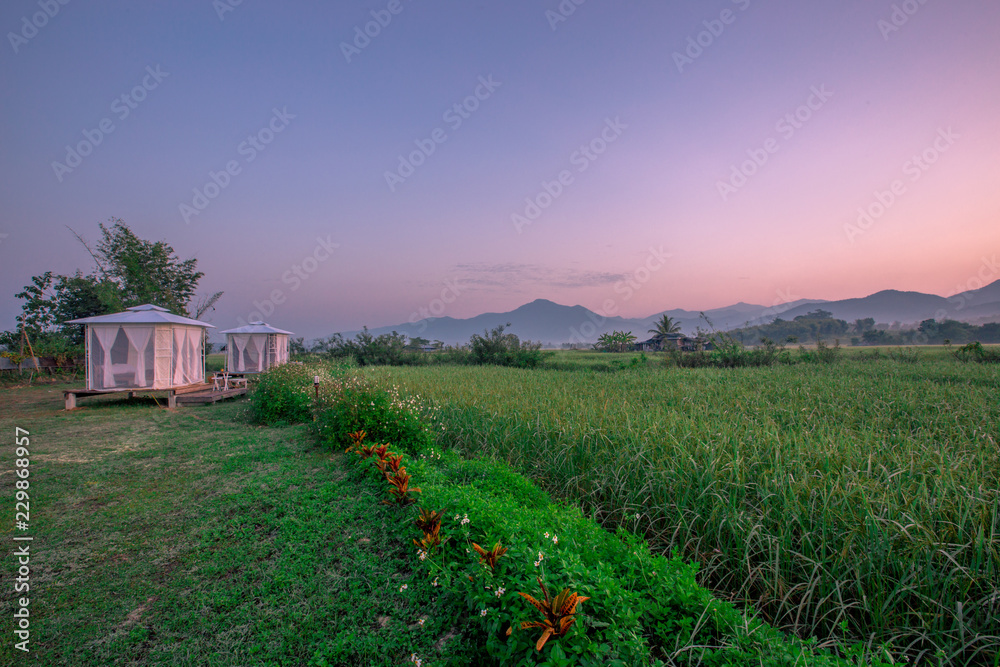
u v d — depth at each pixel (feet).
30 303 73.46
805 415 23.02
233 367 70.23
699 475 13.53
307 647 8.72
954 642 8.18
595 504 15.12
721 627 7.72
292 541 12.97
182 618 9.55
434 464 19.17
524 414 23.45
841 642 8.25
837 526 10.68
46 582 11.02
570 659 6.72
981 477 12.96
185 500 16.39
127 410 38.73
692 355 73.82
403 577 11.04
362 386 27.81
